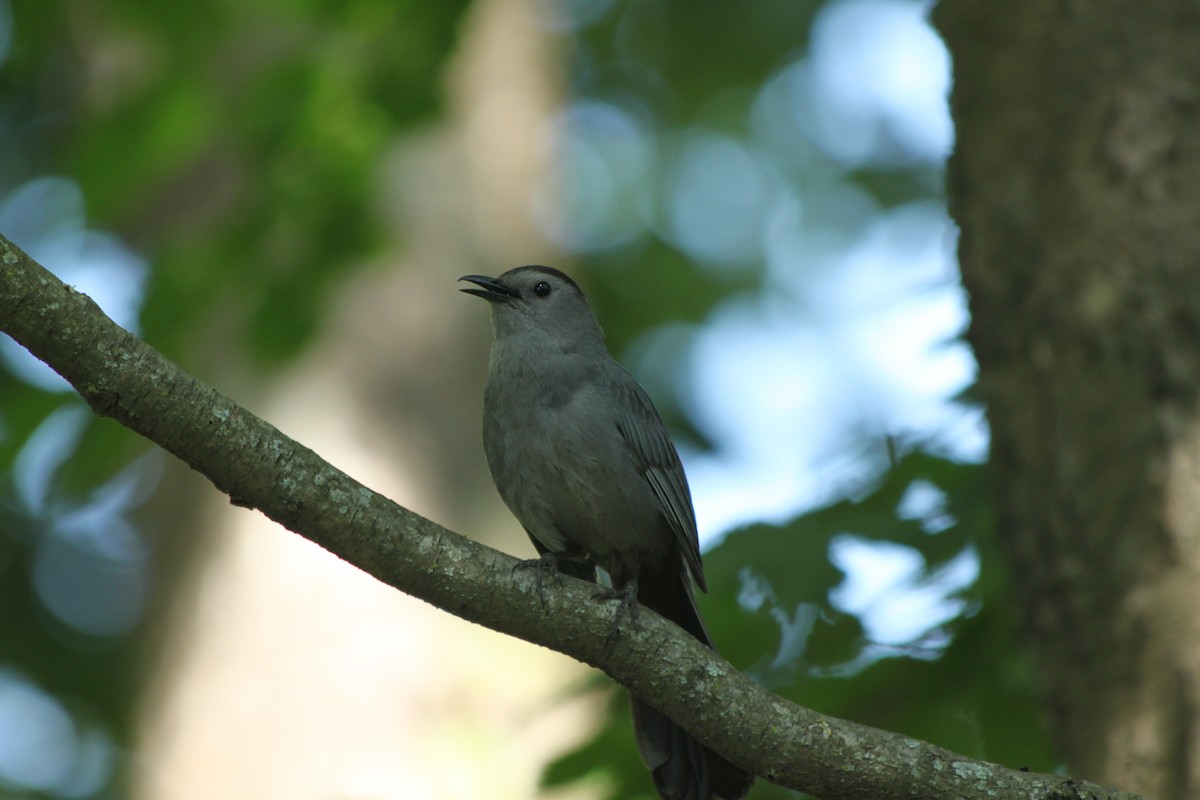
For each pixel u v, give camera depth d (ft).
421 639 35.63
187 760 35.42
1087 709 23.75
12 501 63.10
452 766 34.12
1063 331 25.50
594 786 29.27
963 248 27.78
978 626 29.71
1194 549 23.22
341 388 39.22
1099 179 25.75
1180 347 24.29
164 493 39.37
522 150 44.83
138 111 38.75
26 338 19.03
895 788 21.04
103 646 65.26
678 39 67.92
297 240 37.86
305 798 34.35
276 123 38.47
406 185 42.47
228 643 36.14
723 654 29.84
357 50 38.73
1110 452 24.44
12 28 41.91
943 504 30.27
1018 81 27.17
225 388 39.04
